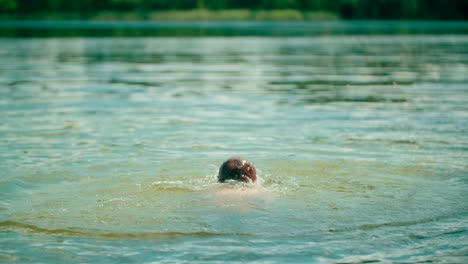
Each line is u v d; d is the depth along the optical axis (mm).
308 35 41812
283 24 64188
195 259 4492
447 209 5617
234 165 6520
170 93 13898
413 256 4562
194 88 14859
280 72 18719
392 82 16109
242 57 24344
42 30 48438
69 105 11938
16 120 10188
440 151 7969
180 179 6621
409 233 5016
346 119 10414
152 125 9750
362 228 5125
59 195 6047
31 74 18094
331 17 75250
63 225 5188
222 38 38688
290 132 9219
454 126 9734
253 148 8125
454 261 4469
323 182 6551
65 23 64562
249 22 71375
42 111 11172
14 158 7512
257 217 5363
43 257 4543
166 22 69938
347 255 4574
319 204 5762
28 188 6293
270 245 4754
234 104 12141
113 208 5629
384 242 4824
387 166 7207
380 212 5531
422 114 10930
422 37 38438
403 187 6367
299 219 5324
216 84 15680
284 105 12031
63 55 25438
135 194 6066
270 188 6305
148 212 5508
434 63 21406
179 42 34750
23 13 71250
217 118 10445
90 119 10305
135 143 8391
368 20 73062
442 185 6438
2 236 4945
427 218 5371
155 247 4723
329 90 14531
